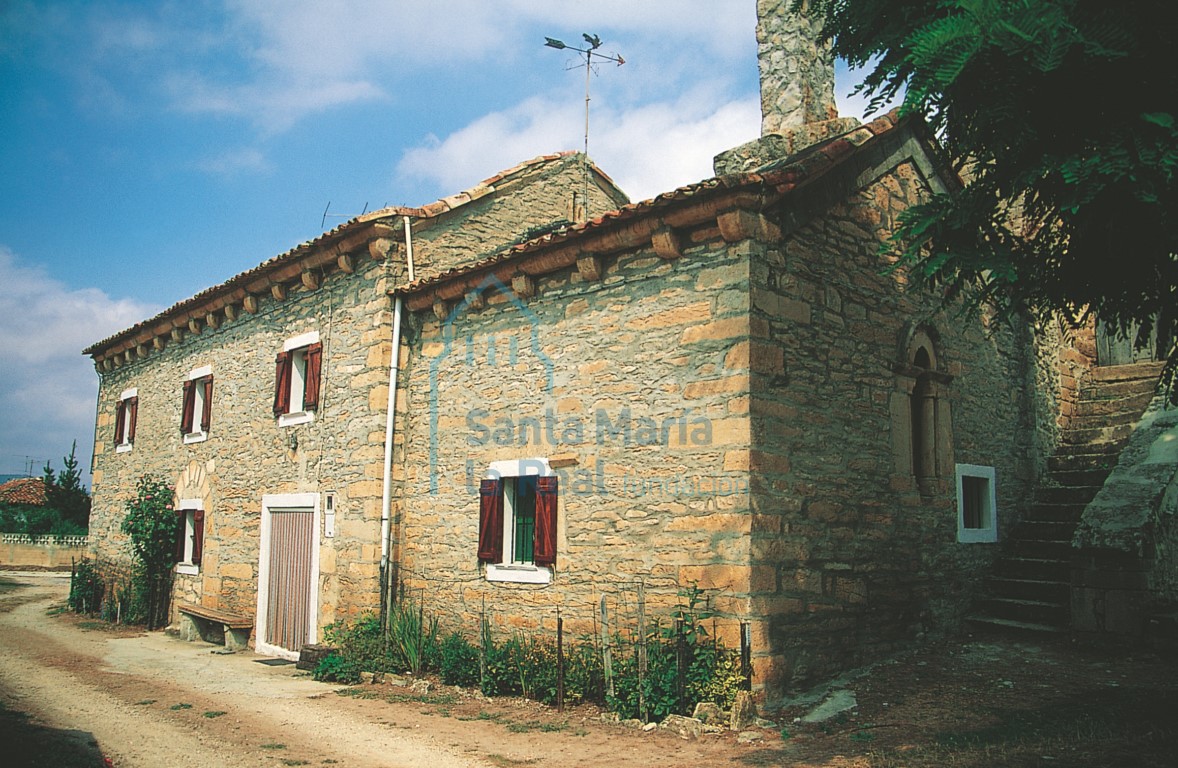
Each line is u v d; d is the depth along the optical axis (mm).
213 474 12930
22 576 25828
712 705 6270
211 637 12492
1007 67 4625
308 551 10586
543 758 5805
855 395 7754
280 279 11422
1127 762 4859
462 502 9164
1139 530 7777
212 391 13281
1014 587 9008
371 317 10031
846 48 6320
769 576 6602
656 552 7152
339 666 8852
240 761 5789
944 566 8586
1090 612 7918
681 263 7340
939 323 8992
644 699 6523
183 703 7707
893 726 6039
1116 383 11883
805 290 7363
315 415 10789
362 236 10000
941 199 5715
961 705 6438
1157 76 4582
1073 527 9422
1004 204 9242
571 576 7844
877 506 7812
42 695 7945
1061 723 5762
